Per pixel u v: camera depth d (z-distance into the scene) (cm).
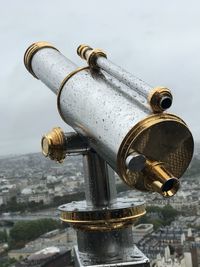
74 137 85
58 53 107
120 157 69
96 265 78
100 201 85
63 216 85
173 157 71
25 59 111
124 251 82
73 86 88
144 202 85
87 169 86
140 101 74
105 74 87
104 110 76
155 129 68
